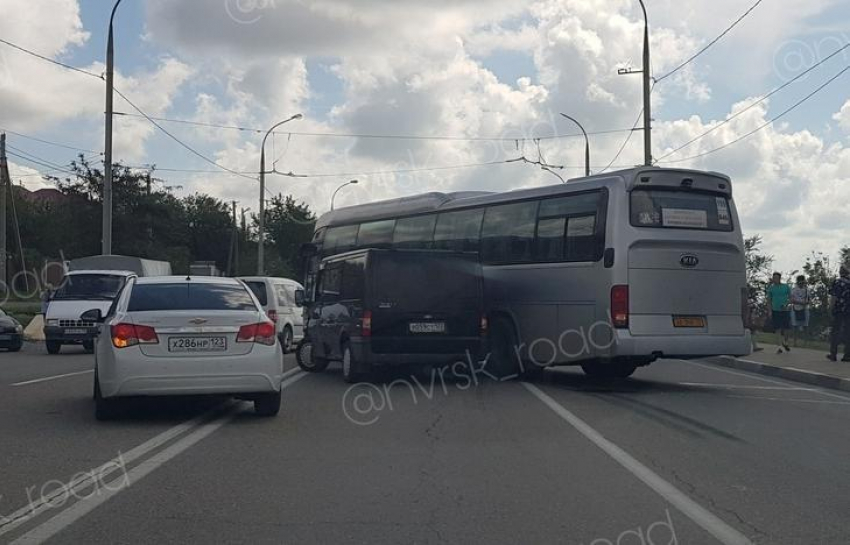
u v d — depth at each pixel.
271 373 10.63
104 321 11.10
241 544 5.96
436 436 10.05
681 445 9.63
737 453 9.21
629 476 8.05
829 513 6.86
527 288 16.03
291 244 78.94
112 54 29.98
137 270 32.59
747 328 15.20
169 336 10.26
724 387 15.62
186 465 8.37
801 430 10.73
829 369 17.36
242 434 10.04
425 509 6.86
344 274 16.17
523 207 16.41
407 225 19.67
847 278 19.11
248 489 7.46
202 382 10.29
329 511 6.79
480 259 17.09
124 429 10.27
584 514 6.74
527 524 6.47
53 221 67.44
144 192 59.97
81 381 15.44
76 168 59.00
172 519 6.54
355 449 9.22
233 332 10.48
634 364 16.56
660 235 14.58
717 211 15.09
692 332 14.66
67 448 9.12
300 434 10.09
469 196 18.62
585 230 15.00
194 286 11.16
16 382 15.24
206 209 85.25
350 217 22.17
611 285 14.41
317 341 17.48
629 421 11.29
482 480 7.86
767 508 6.98
